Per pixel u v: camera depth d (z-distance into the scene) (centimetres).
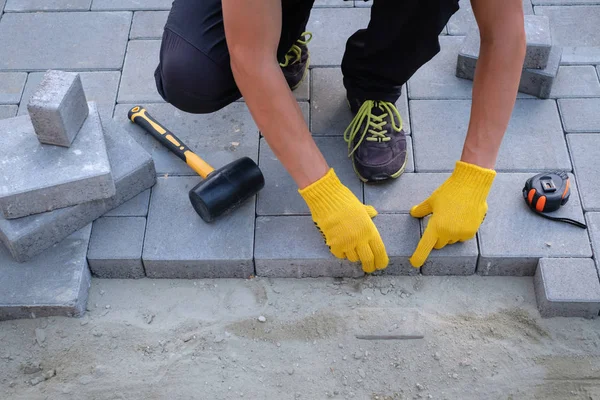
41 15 308
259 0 175
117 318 235
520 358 223
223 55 230
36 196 229
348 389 220
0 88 285
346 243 214
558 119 268
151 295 241
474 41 275
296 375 223
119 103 280
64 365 226
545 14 302
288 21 234
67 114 232
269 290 241
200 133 270
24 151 237
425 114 271
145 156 249
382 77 244
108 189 236
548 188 238
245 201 249
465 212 217
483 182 213
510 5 197
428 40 227
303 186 206
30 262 238
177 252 239
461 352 225
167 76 236
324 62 289
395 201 247
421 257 226
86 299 239
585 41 293
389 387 220
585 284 228
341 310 235
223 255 238
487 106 209
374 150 248
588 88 277
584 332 228
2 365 226
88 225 246
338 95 278
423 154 260
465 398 217
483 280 241
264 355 227
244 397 219
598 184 250
